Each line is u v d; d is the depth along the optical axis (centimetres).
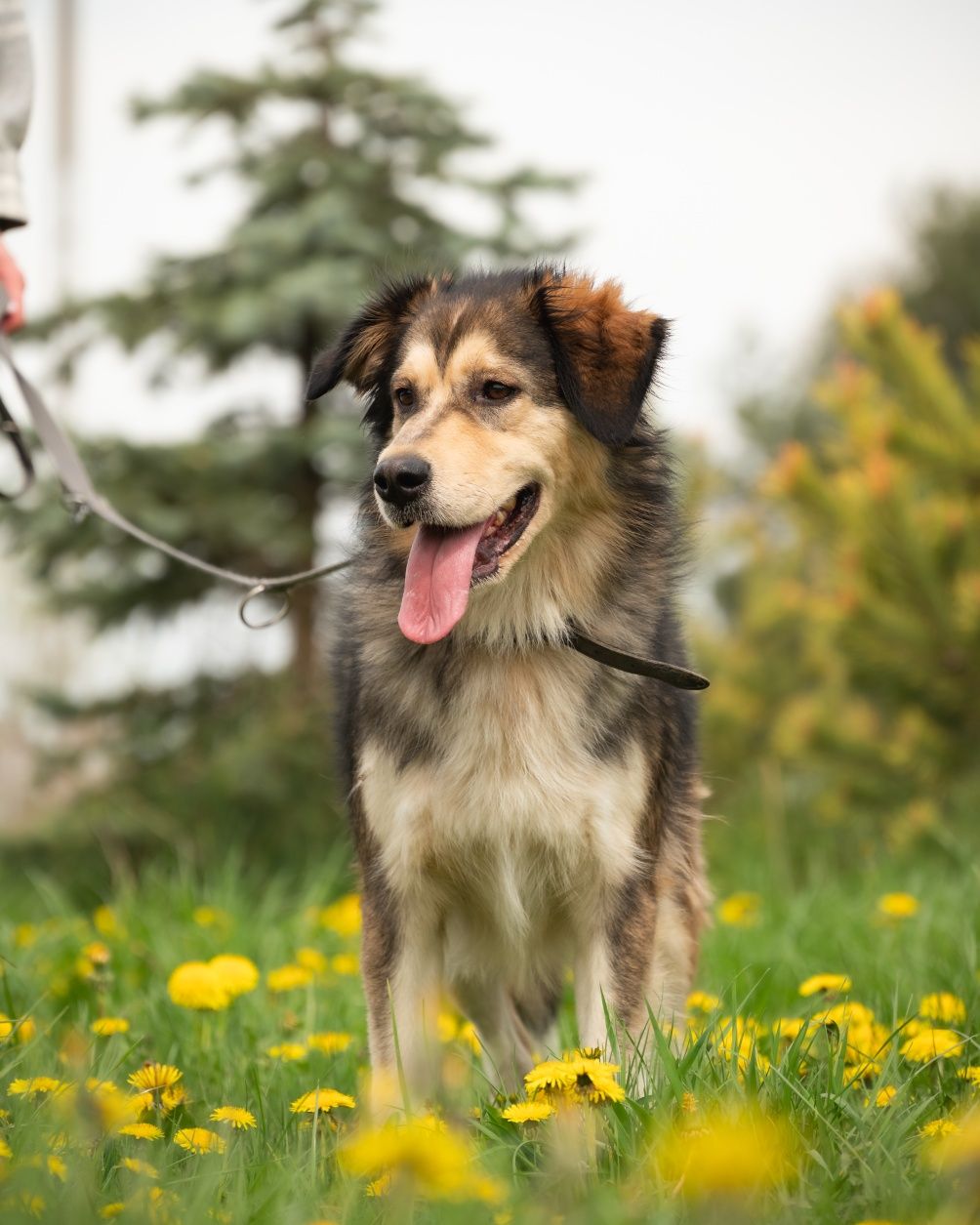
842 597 930
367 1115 364
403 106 1248
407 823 425
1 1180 277
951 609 912
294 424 1262
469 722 425
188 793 1172
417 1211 283
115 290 1234
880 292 967
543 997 507
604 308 452
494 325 455
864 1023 420
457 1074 431
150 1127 322
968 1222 254
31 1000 509
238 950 649
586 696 429
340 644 501
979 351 984
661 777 449
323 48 1258
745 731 1182
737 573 1395
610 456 462
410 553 438
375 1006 425
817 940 630
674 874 477
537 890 438
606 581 457
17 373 477
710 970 599
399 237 1238
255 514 1192
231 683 1294
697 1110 328
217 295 1224
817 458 1777
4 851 1169
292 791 1169
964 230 3275
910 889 740
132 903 740
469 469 430
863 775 964
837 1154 311
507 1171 315
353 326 497
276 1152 335
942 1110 355
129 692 1277
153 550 1223
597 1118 346
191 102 1233
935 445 937
